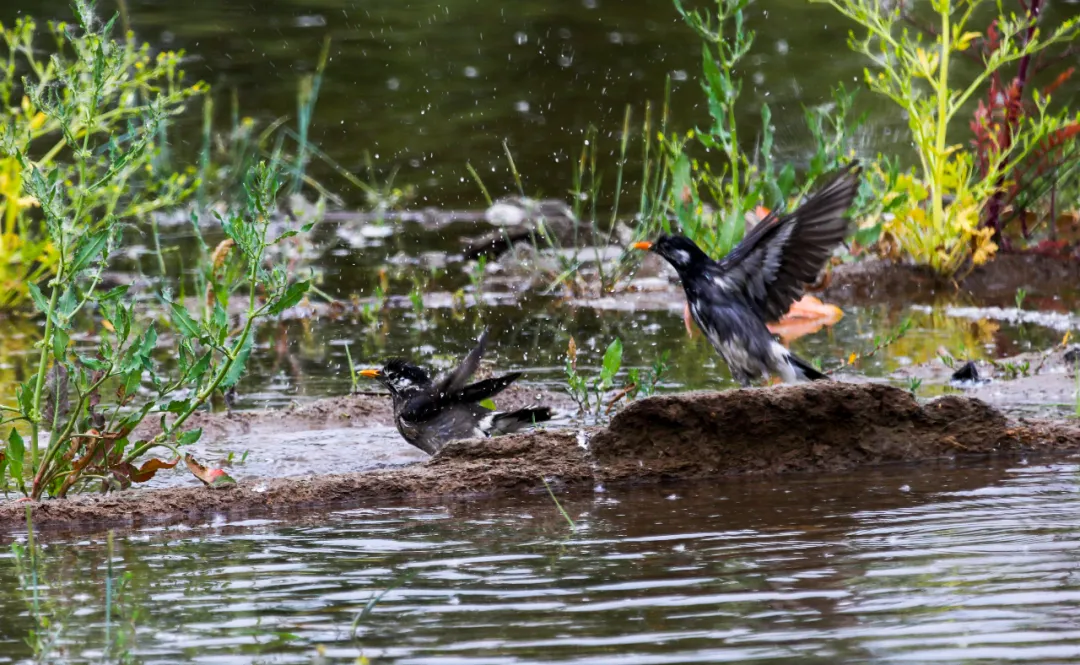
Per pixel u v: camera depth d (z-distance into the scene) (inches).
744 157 671.8
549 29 1307.8
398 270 783.7
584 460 398.6
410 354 601.3
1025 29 732.0
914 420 410.0
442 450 400.2
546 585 291.3
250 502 374.0
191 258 774.5
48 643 261.4
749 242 484.7
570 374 488.7
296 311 698.2
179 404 385.1
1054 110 961.5
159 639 262.8
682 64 1183.6
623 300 719.7
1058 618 257.6
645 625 262.7
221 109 1046.4
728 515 350.0
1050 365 537.3
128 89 474.0
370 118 1055.6
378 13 1359.5
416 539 336.5
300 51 1213.1
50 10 1223.5
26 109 596.4
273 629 267.4
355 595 288.8
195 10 1320.1
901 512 343.9
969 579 283.1
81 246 391.5
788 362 480.1
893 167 736.3
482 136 1019.9
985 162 758.5
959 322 647.8
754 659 243.0
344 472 408.2
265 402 521.3
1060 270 741.9
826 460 405.1
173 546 336.2
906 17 715.4
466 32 1299.2
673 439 401.4
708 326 488.7
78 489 403.5
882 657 241.8
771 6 1387.8
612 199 894.4
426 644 255.9
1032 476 380.2
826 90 1079.6
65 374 414.9
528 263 791.7
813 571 293.4
